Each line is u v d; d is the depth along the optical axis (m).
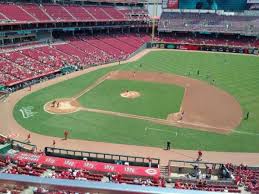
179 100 69.62
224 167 40.91
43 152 44.03
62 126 55.38
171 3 141.50
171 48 133.12
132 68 97.06
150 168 37.66
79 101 67.06
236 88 79.56
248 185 35.31
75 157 42.94
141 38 137.62
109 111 62.41
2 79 73.62
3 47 90.06
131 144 49.97
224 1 134.12
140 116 60.56
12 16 94.75
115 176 35.31
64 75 86.75
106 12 133.25
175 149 48.94
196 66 101.88
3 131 52.62
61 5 118.50
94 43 117.12
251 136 54.16
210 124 58.16
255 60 112.50
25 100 66.88
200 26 138.25
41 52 95.12
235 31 133.50
